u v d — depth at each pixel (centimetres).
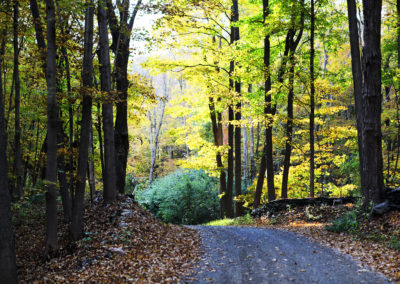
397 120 1828
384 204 992
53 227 884
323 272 666
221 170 1995
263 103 1628
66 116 1343
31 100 1309
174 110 1969
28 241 1188
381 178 1037
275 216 1553
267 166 1677
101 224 1073
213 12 1598
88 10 1011
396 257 712
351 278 619
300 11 1445
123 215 1114
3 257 638
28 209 1617
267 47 1633
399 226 880
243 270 718
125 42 1374
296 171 1964
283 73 1584
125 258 825
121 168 1377
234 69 1756
